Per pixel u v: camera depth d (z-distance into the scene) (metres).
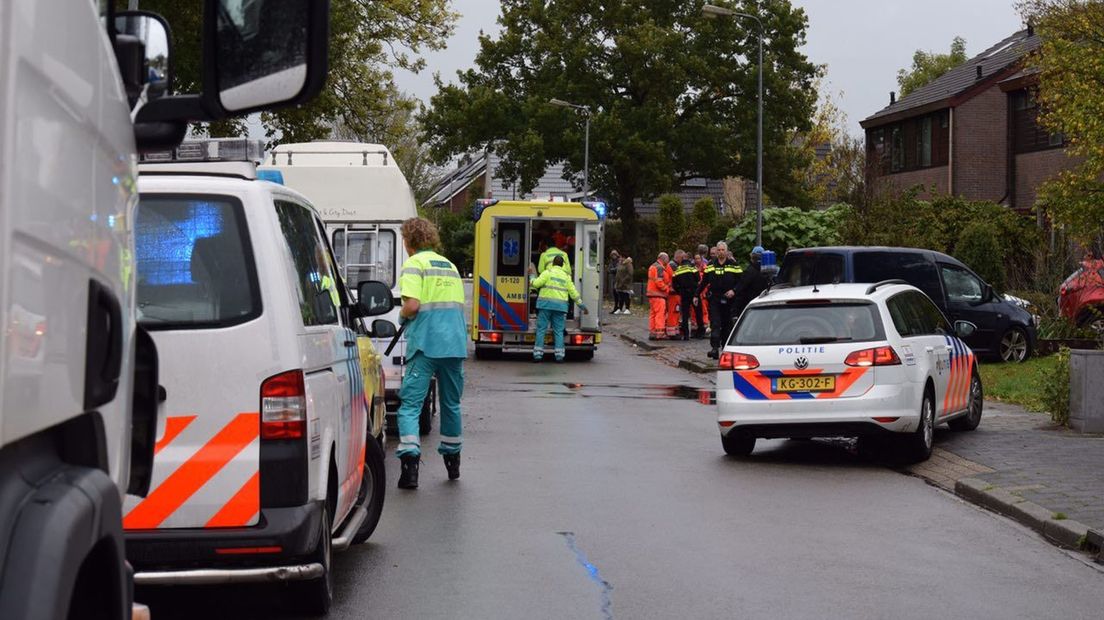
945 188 47.62
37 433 2.41
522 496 10.38
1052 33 28.36
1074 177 19.52
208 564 5.88
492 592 7.23
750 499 10.41
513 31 59.88
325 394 6.45
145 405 3.36
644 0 59.34
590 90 58.59
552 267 26.12
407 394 10.76
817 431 12.33
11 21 2.15
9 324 2.15
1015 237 37.44
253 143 7.84
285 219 6.48
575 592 7.26
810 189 61.94
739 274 25.28
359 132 30.28
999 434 14.35
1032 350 23.14
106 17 3.07
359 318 8.96
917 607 7.04
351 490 7.39
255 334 5.96
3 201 2.12
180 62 21.28
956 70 52.91
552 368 24.56
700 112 60.28
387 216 16.28
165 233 6.01
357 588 7.29
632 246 60.62
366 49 28.75
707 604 7.03
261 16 3.15
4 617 2.17
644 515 9.62
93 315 2.61
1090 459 12.23
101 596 2.76
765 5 58.81
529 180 57.62
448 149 58.75
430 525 9.14
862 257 21.56
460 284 10.99
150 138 3.17
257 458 5.91
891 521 9.59
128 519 5.84
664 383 21.31
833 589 7.42
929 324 13.76
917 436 12.38
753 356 12.53
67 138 2.46
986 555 8.46
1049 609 7.06
